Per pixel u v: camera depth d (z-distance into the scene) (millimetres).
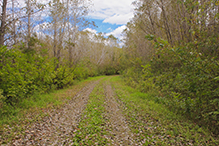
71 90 14820
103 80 26797
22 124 5801
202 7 6477
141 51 19516
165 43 5457
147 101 9961
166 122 6383
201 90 6051
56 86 14602
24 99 8789
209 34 7180
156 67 11305
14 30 9055
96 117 6836
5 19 8016
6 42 8922
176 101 7148
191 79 6180
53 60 14008
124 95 12008
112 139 5004
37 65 11023
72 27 17328
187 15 9594
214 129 5562
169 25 13266
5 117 6281
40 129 5480
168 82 7840
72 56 17891
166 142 4797
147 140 4953
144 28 16719
